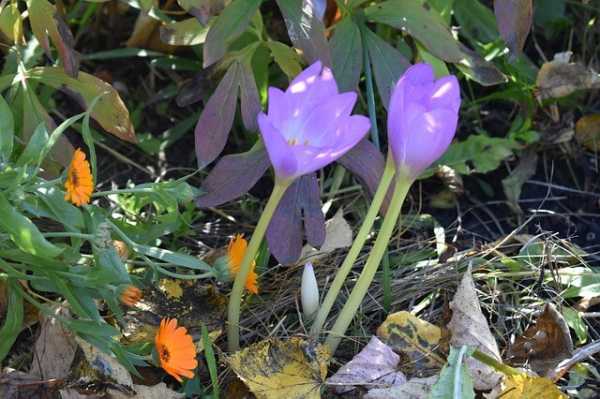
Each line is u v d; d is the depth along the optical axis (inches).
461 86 44.8
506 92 42.8
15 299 33.4
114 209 39.8
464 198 42.1
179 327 33.1
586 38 45.9
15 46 38.5
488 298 37.2
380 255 33.0
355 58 37.1
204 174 42.3
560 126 42.8
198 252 39.2
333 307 36.7
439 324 36.1
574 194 42.1
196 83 38.0
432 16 37.4
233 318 34.1
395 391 32.6
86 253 38.0
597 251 39.9
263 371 33.0
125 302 32.7
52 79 37.2
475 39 43.5
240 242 34.2
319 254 37.8
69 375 33.5
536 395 32.6
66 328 34.0
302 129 31.7
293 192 35.0
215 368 32.5
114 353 32.7
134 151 42.8
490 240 40.5
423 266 38.3
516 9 35.4
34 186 32.5
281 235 34.8
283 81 42.9
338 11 40.9
